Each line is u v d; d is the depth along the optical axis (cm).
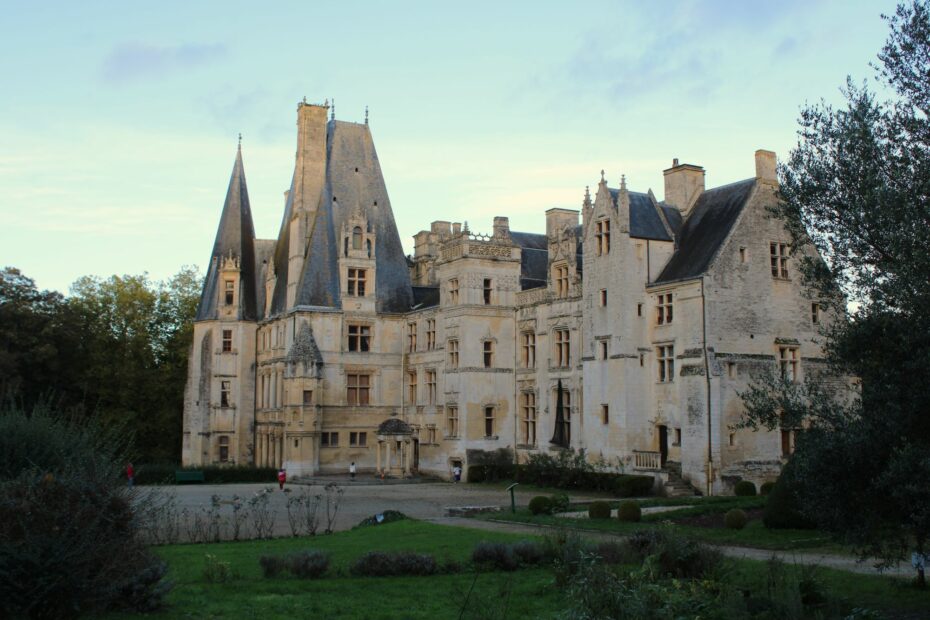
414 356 7881
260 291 9075
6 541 1717
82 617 1853
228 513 4444
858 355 1984
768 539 3178
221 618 1966
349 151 8556
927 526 1789
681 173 6259
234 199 9100
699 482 5278
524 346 7050
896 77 2128
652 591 1820
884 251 2019
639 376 5753
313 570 2480
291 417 7594
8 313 7869
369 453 7881
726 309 5444
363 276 8088
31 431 2322
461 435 6988
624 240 5809
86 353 8819
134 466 6994
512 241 7312
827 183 2111
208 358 8650
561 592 2209
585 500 5122
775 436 5516
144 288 9825
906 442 1808
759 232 5647
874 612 1897
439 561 2664
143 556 1973
